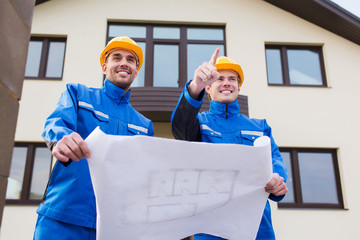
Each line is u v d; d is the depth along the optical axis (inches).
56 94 220.5
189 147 40.3
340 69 247.0
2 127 26.5
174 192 40.6
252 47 244.5
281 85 236.8
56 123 49.1
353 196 214.8
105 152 36.8
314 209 208.5
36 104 216.8
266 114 230.1
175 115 59.7
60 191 53.8
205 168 42.1
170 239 41.3
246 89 234.1
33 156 210.5
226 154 42.4
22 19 30.2
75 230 52.0
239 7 254.2
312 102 235.5
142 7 247.9
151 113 202.5
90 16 241.3
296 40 251.3
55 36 238.8
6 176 27.2
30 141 210.1
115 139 37.3
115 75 68.7
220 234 44.7
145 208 38.9
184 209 41.3
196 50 246.8
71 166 55.7
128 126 67.3
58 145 36.6
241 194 44.7
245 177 44.6
